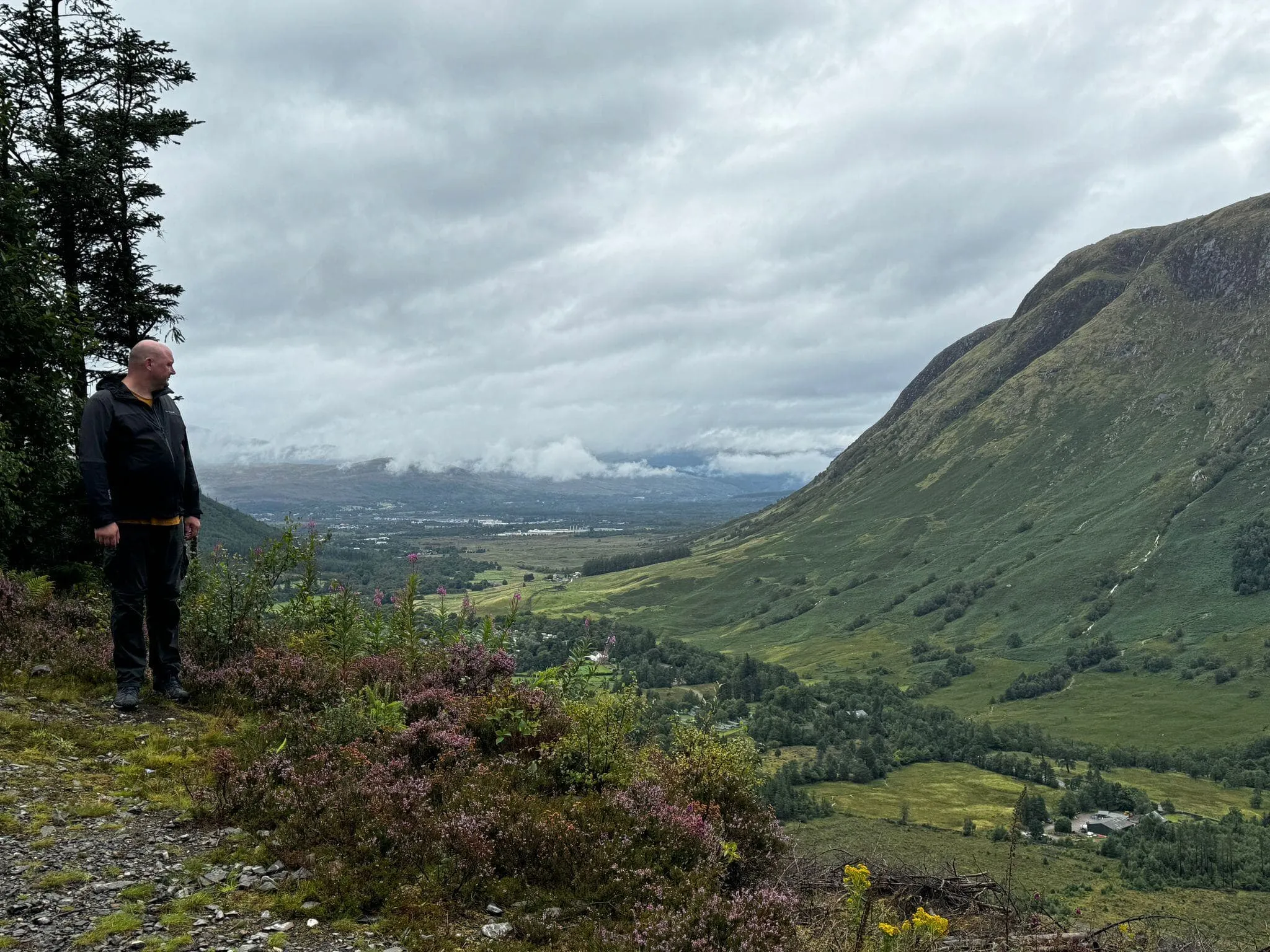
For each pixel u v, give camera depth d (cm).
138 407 770
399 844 550
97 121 2028
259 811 590
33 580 1109
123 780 635
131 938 427
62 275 2047
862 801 13212
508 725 771
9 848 507
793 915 543
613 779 694
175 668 836
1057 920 680
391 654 1013
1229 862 8894
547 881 545
